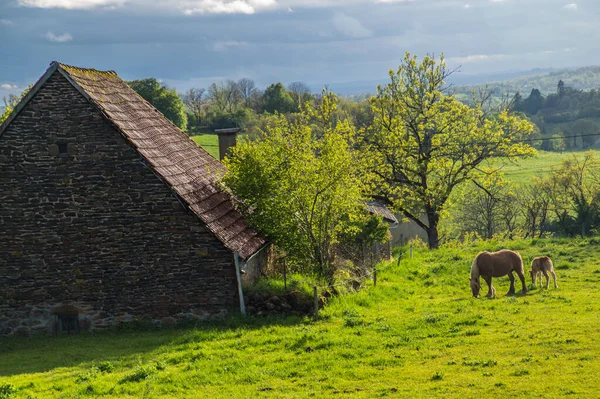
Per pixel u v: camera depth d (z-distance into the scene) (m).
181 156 28.17
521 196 68.31
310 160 26.19
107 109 24.78
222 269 24.08
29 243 24.88
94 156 24.36
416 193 43.12
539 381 14.00
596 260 30.72
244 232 26.08
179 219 24.19
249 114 104.38
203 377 16.95
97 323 24.83
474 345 17.67
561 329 18.19
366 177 30.75
